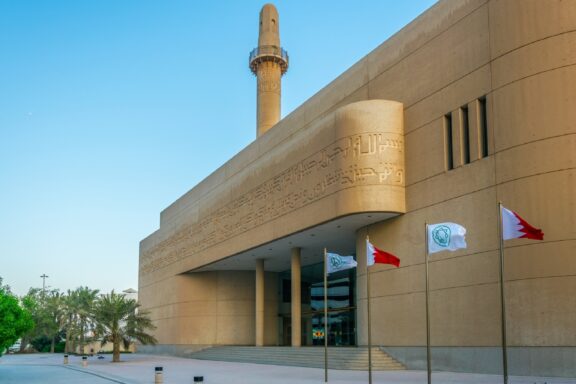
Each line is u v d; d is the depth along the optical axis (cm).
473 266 2817
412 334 3169
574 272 2412
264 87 6138
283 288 6175
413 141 3312
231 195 5225
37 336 8700
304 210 3884
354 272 4988
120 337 5341
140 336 5406
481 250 2783
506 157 2675
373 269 3534
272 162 4469
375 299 3491
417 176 3256
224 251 5272
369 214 3353
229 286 6109
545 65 2569
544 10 2594
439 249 1991
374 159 3328
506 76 2703
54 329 8456
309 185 3850
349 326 5006
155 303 7062
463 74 2988
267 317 6025
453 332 2902
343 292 5112
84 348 8075
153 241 7412
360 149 3369
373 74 3703
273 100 6100
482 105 2902
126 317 5416
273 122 6053
